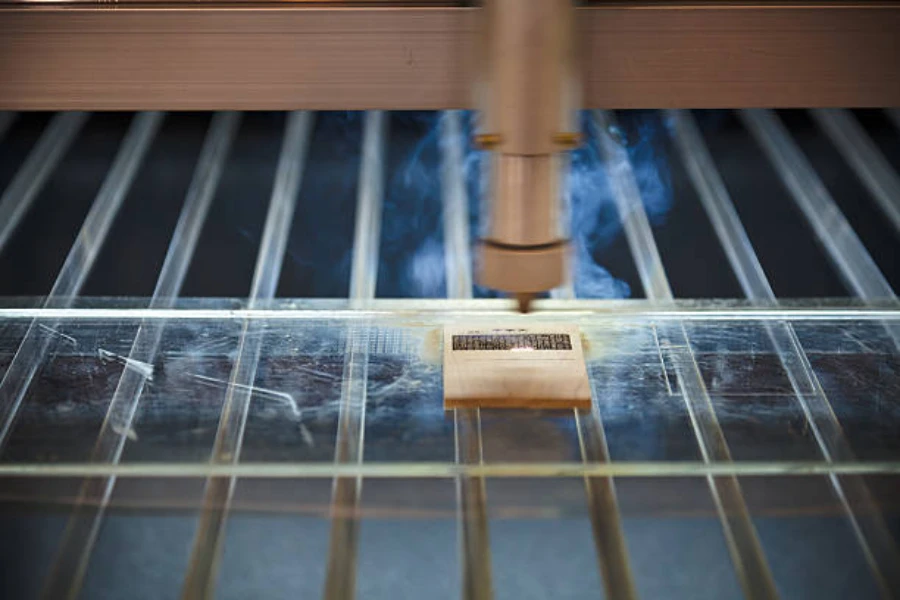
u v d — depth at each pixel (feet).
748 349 1.73
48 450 1.56
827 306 1.82
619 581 1.42
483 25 1.46
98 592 1.40
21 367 1.69
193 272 1.89
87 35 1.82
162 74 1.84
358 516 1.48
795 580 1.42
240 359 1.71
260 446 1.57
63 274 1.88
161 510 1.49
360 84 1.85
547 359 1.68
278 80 1.85
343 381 1.67
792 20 1.81
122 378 1.67
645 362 1.70
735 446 1.57
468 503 1.50
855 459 1.56
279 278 1.88
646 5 1.80
